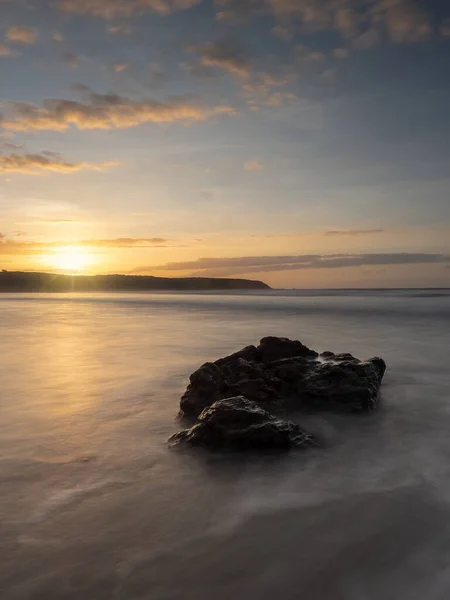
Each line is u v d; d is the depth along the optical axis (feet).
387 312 117.91
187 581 10.77
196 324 84.23
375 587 10.59
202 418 20.75
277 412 25.20
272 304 175.52
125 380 33.58
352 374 27.22
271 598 10.23
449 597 10.24
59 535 12.68
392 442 20.81
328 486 16.06
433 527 13.20
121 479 16.51
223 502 14.75
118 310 135.74
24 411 25.35
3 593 10.30
